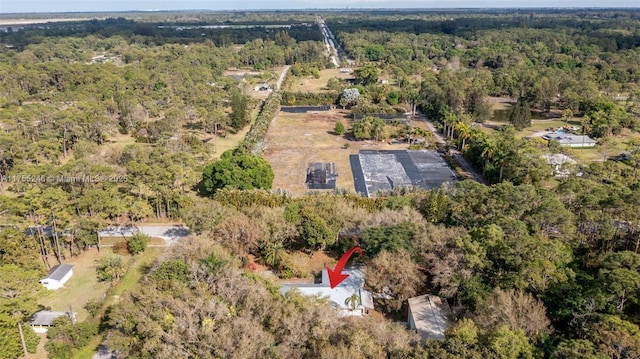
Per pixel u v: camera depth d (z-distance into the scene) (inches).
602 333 1467.8
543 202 2352.4
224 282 1850.4
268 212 2471.7
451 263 1990.7
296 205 2551.7
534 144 3887.8
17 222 2297.0
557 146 3821.4
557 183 3312.0
